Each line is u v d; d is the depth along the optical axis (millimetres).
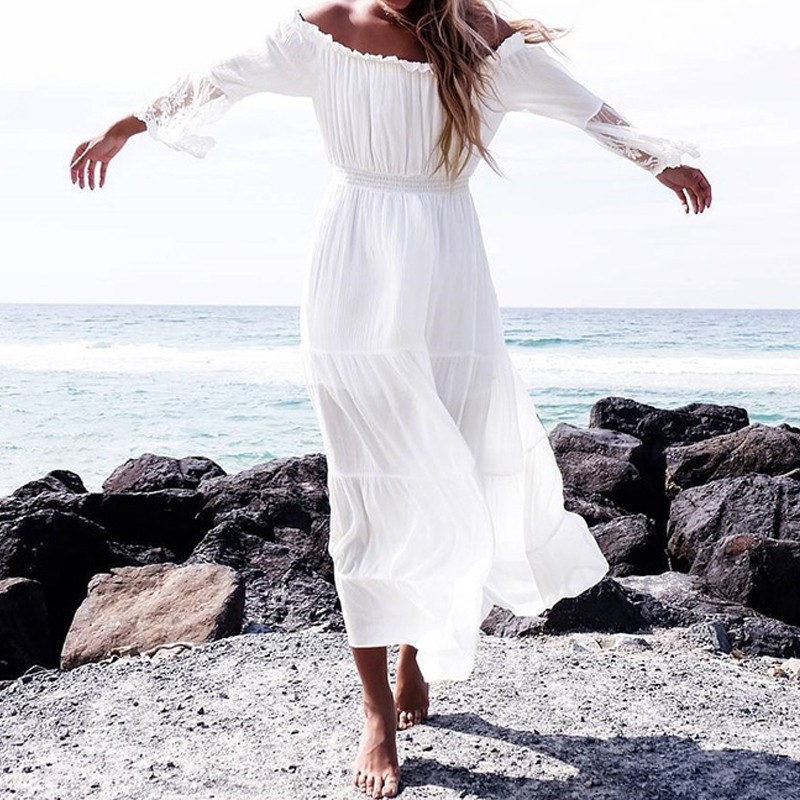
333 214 3312
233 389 30031
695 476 9336
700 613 5652
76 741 3764
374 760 3275
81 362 36875
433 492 3238
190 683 4246
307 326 3334
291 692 4074
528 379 34188
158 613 5297
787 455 9008
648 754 3498
